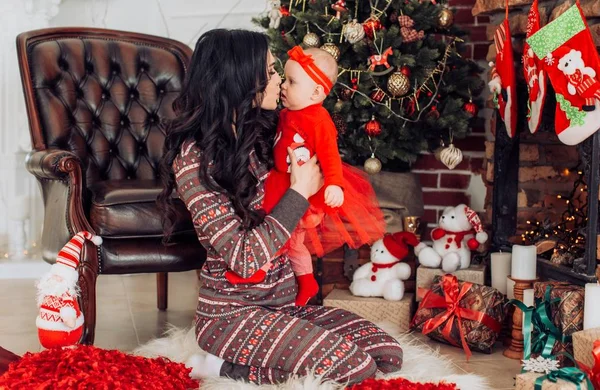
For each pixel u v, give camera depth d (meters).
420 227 3.22
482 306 2.62
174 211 2.12
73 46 3.09
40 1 3.99
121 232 2.50
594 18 2.47
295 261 2.20
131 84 3.20
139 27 4.30
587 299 2.25
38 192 4.03
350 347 1.97
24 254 3.97
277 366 1.97
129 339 2.76
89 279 2.43
